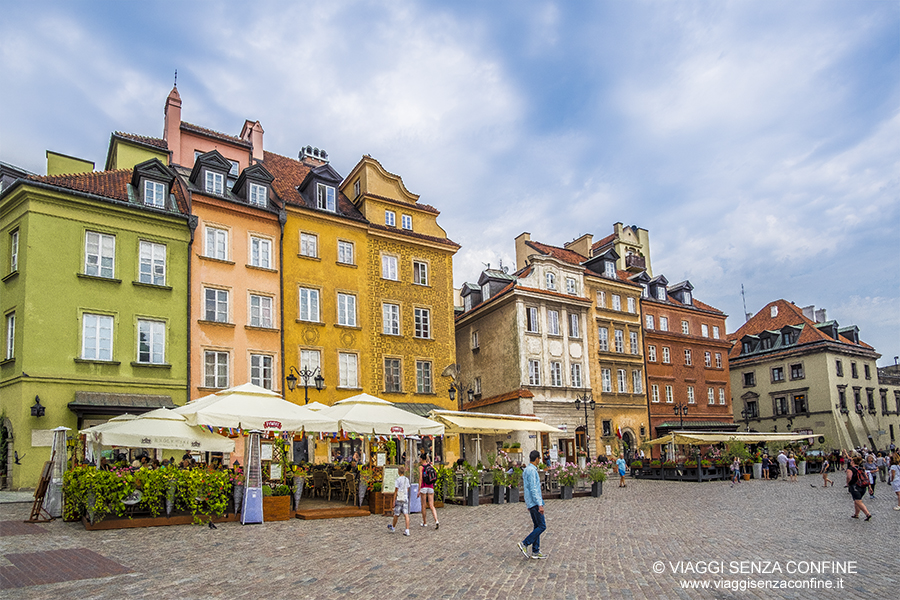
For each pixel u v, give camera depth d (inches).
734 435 1537.9
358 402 807.1
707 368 2148.1
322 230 1268.5
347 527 623.5
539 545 500.4
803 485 1290.6
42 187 935.0
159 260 1046.4
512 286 1640.0
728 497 1011.9
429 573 410.6
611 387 1807.3
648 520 705.6
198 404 693.3
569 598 348.5
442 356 1408.7
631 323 1909.4
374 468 805.9
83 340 947.3
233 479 663.8
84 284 956.0
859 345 2566.4
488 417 1058.7
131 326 992.2
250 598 349.4
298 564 437.7
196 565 432.5
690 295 2231.8
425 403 1348.4
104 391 946.1
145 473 608.4
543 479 1043.3
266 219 1186.6
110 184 1051.9
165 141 1283.2
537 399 1600.6
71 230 959.6
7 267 951.6
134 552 475.5
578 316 1761.8
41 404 886.4
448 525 645.9
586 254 2069.4
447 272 1460.4
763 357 2492.6
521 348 1598.2
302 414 699.4
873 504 898.7
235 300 1119.6
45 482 628.4
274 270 1179.3
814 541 553.6
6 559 445.4
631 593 359.9
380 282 1342.3
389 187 1429.6
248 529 598.9
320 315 1231.5
